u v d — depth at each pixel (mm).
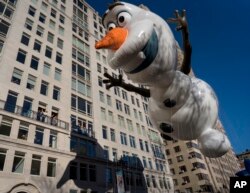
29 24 27672
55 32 31219
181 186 45781
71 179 21109
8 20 24953
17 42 24266
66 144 22609
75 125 25609
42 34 28812
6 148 17594
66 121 24438
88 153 25000
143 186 29750
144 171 31375
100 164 25281
